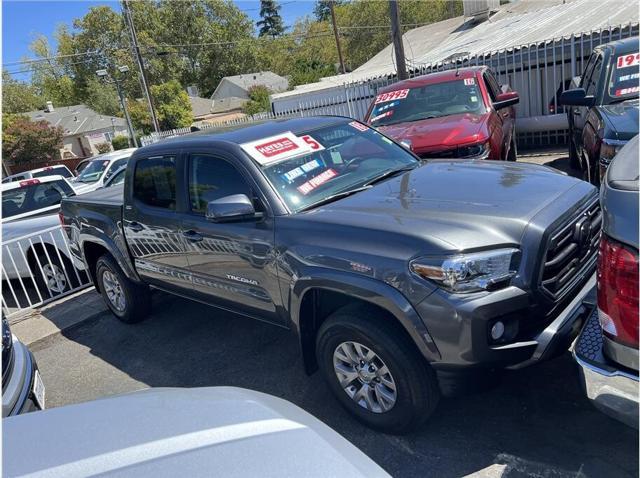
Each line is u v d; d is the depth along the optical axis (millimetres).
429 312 2576
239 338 4766
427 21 58688
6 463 1506
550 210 2883
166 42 68812
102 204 5215
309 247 3070
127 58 61719
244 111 58219
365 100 14195
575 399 3062
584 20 12188
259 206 3473
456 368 2598
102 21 64625
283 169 3619
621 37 9633
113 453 1487
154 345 4996
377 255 2756
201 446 1496
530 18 15656
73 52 66375
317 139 4020
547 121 10352
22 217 7668
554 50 10336
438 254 2576
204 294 4227
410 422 2881
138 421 1689
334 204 3377
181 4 69812
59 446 1568
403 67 11984
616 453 2605
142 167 4562
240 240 3555
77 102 69125
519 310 2604
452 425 3029
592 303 2662
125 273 5168
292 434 1584
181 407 1793
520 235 2689
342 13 64625
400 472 2756
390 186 3541
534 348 2613
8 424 1797
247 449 1480
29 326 6164
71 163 42000
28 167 42062
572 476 2514
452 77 7461
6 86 64562
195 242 3979
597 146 5031
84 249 5660
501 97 7094
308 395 3662
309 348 3375
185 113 52906
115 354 5004
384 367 2891
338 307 3318
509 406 3105
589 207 3100
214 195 3844
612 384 2055
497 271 2580
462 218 2785
